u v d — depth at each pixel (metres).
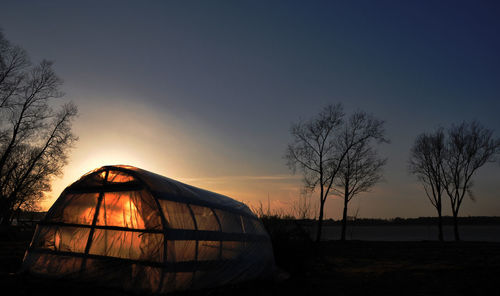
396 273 12.08
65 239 8.91
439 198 37.03
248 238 10.02
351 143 34.03
